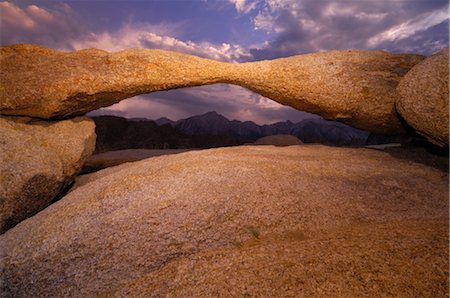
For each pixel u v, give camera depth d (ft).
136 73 19.02
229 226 10.51
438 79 15.49
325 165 16.25
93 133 21.24
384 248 8.15
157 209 11.53
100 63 18.88
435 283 6.66
